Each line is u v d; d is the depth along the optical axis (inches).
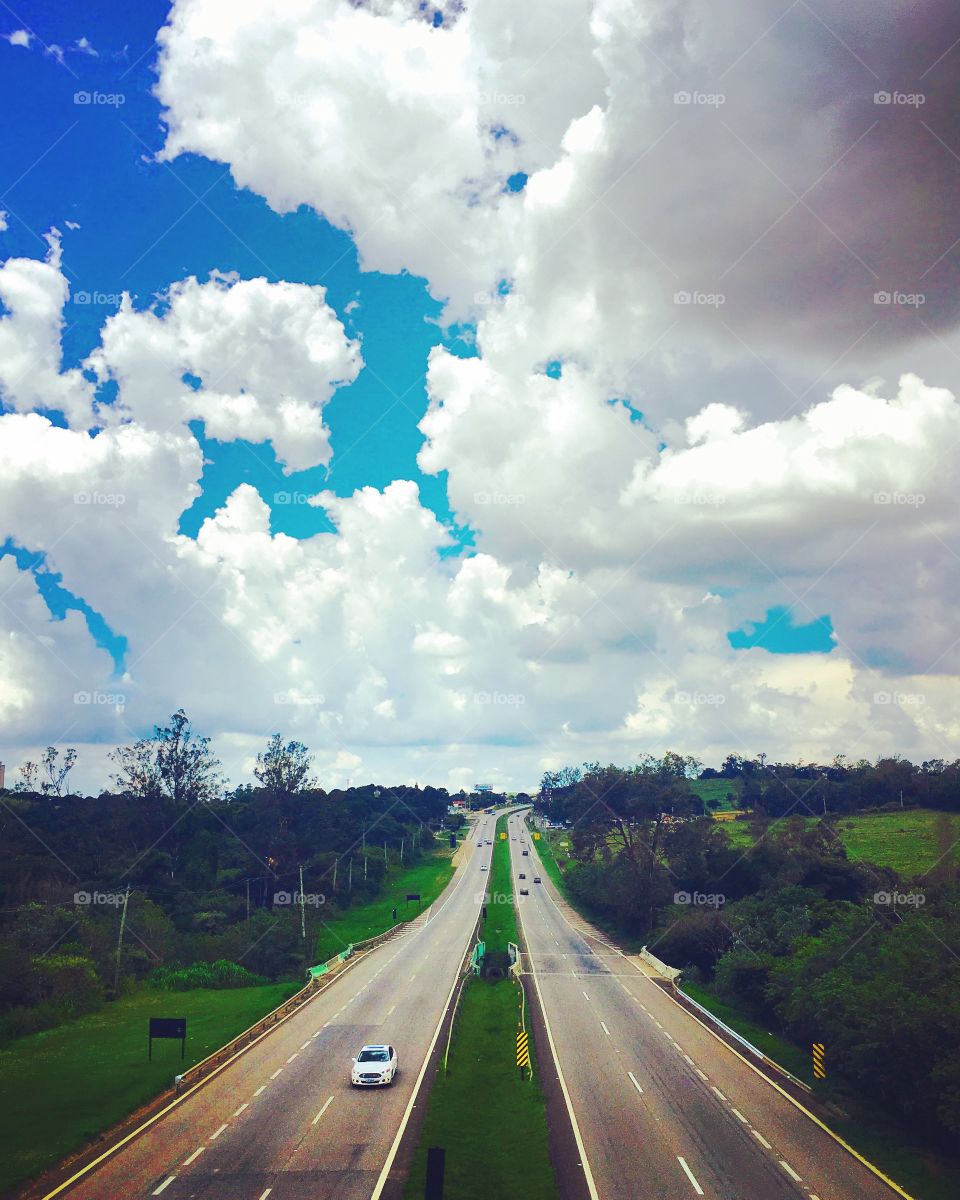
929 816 5462.6
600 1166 1291.8
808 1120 1502.2
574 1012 2354.8
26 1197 1170.6
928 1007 1485.0
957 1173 1305.4
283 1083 1670.8
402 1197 1163.9
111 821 5002.5
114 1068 1779.0
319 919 3882.9
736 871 3814.0
